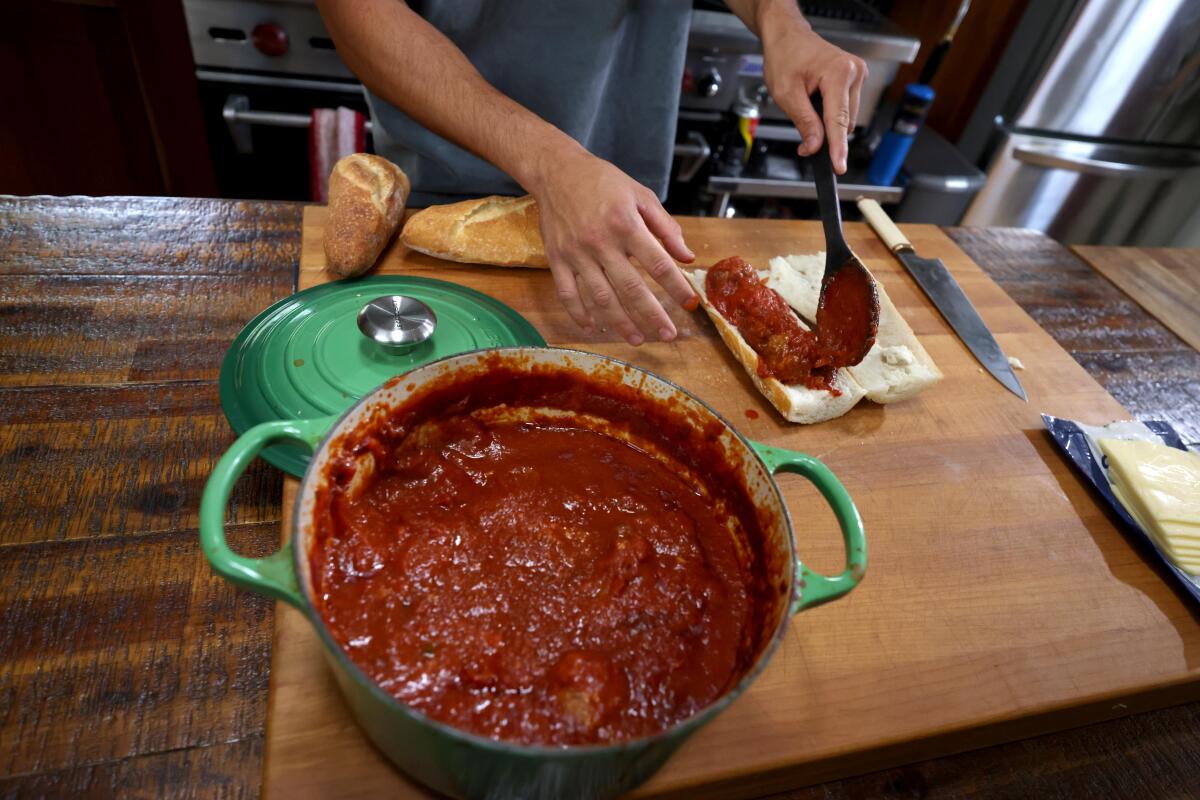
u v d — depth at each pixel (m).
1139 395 1.58
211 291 1.33
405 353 1.21
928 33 3.29
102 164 2.61
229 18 2.34
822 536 1.09
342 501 0.82
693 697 0.74
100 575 0.88
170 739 0.76
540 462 0.98
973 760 0.94
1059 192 3.26
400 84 1.45
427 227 1.43
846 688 0.90
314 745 0.75
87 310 1.24
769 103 2.80
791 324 1.31
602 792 0.68
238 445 0.70
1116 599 1.09
